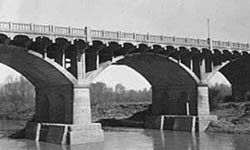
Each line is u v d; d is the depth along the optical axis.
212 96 75.94
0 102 142.12
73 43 44.12
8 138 52.06
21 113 120.00
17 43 42.81
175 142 47.44
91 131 45.06
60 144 43.47
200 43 56.38
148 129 66.00
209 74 59.16
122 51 50.88
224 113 65.88
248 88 72.38
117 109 92.06
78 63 45.50
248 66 67.56
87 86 45.97
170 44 53.22
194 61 59.03
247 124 56.53
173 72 58.88
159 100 66.25
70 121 45.03
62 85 47.25
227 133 55.06
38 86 53.16
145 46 51.25
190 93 59.53
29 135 50.84
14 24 40.28
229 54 60.12
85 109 45.41
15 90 154.50
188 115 59.66
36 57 42.94
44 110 51.84
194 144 45.25
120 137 54.50
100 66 47.66
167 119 63.03
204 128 57.72
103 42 46.44
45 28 42.19
